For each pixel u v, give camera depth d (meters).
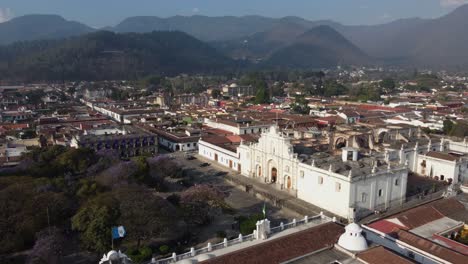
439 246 57.22
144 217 70.31
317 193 91.62
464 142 124.06
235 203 96.81
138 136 144.75
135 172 100.75
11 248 68.50
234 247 58.53
